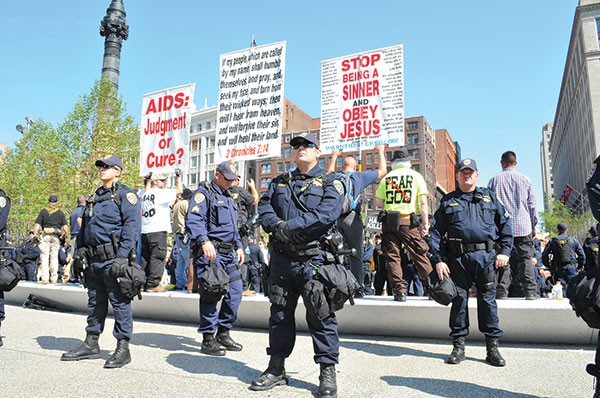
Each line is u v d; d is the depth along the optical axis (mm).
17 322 6406
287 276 3221
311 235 3082
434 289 3979
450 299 3939
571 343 4660
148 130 8203
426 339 5102
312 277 3094
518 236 5516
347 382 3383
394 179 5441
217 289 4164
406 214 5297
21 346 4750
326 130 7098
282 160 80375
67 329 5844
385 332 5203
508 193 5629
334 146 6996
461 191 4262
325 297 3014
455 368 3816
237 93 7609
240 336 5410
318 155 3414
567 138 97312
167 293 6383
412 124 86438
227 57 7812
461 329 4074
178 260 7758
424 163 84438
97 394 3055
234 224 4680
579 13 67000
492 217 4145
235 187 5484
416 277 8742
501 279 5680
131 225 4137
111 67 36250
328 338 3090
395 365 3930
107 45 36531
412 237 5273
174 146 7875
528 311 4574
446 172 110938
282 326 3312
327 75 7250
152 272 6855
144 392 3104
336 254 3166
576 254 10250
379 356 4293
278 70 7301
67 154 29094
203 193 4547
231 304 4605
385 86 6762
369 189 62969
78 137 29094
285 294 3232
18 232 35562
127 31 37312
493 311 4004
